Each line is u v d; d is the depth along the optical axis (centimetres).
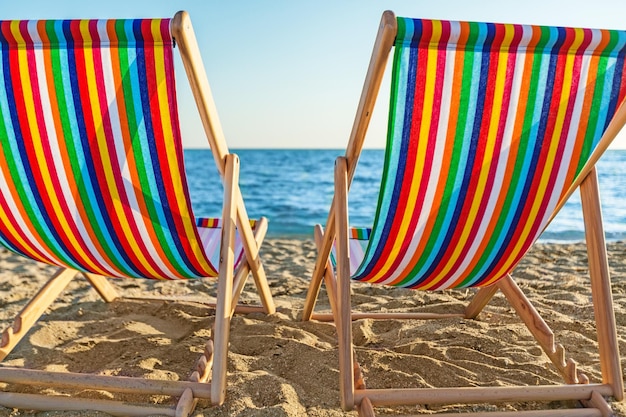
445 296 317
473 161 151
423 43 132
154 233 173
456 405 179
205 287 361
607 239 698
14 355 221
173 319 273
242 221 205
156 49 135
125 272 199
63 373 165
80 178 159
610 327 170
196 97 150
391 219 162
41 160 156
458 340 238
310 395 185
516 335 244
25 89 144
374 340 245
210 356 186
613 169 1617
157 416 158
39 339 239
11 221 176
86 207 167
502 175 155
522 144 149
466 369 208
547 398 166
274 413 166
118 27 132
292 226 1001
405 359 214
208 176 2314
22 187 164
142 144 150
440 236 169
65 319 273
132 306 289
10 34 134
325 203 1493
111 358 223
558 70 139
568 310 285
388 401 159
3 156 156
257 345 231
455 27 131
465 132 146
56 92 143
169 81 139
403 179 153
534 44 134
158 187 159
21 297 335
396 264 180
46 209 169
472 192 158
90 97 143
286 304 306
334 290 217
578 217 875
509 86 140
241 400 174
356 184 1958
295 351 220
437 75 137
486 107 142
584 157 155
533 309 203
